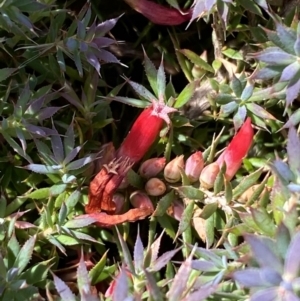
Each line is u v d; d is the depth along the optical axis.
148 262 0.11
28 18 0.12
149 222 0.13
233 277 0.09
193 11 0.13
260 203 0.12
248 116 0.13
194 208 0.13
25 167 0.12
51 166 0.12
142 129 0.13
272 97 0.13
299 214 0.10
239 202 0.12
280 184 0.10
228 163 0.13
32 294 0.11
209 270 0.10
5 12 0.12
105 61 0.13
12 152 0.13
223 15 0.12
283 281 0.09
